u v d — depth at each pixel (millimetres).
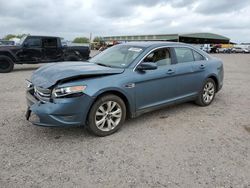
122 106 4559
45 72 4484
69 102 3930
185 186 3047
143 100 4848
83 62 5297
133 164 3533
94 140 4281
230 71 14852
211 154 3854
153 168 3434
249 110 6164
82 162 3568
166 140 4332
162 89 5141
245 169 3447
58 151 3873
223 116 5660
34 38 13648
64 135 4457
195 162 3609
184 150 3969
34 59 13836
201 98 6215
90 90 4086
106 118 4430
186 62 5734
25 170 3334
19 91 7969
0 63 12938
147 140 4320
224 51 59031
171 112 5859
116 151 3906
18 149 3906
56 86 3971
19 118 5262
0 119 5180
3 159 3596
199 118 5488
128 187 3016
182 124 5109
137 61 4801
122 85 4438
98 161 3602
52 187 2992
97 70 4359
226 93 8094
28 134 4473
